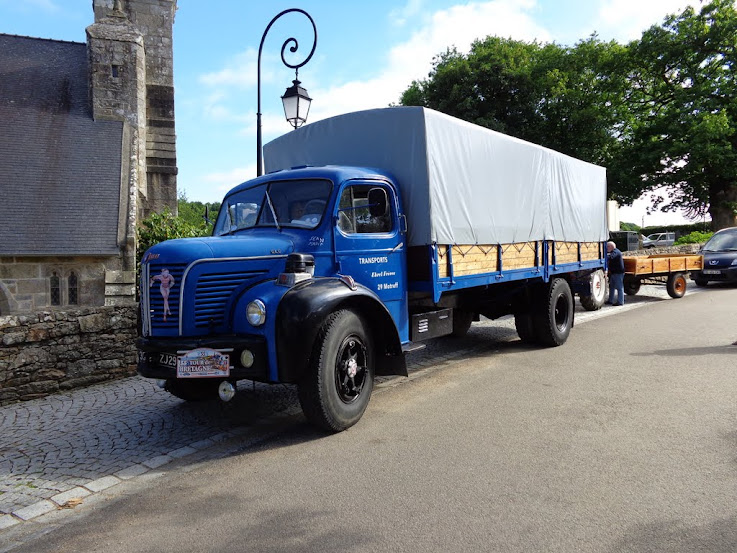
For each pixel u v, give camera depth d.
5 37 24.94
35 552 3.11
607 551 2.83
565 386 6.19
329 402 4.75
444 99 28.73
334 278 5.07
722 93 27.22
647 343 8.58
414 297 6.56
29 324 6.54
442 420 5.14
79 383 6.95
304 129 7.09
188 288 4.67
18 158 19.05
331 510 3.42
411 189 6.14
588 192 10.62
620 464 3.95
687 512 3.21
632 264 14.00
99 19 24.06
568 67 29.55
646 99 31.14
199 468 4.27
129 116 22.45
